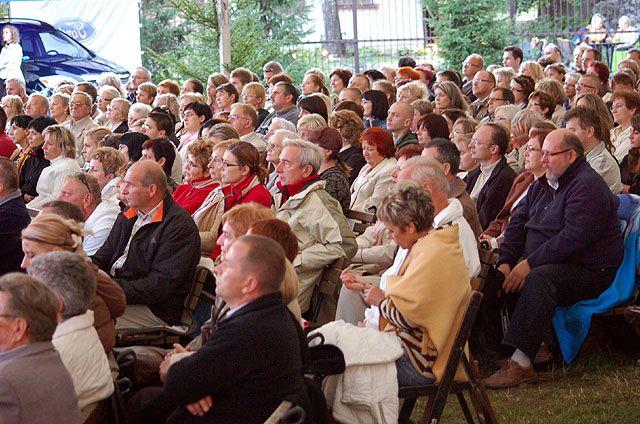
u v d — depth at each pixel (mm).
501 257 6480
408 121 8805
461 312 4590
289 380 3898
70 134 9273
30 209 8516
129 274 5973
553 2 22266
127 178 5930
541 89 10141
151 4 24172
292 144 6398
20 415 3480
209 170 7230
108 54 21172
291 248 4543
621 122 8586
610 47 20500
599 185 6059
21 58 18297
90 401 4066
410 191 4680
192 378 3812
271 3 21797
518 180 7211
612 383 5883
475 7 21906
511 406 5656
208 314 6117
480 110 11945
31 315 3549
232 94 11688
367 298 4848
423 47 22594
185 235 5887
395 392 4469
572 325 6094
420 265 4551
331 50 22234
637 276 6207
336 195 7004
